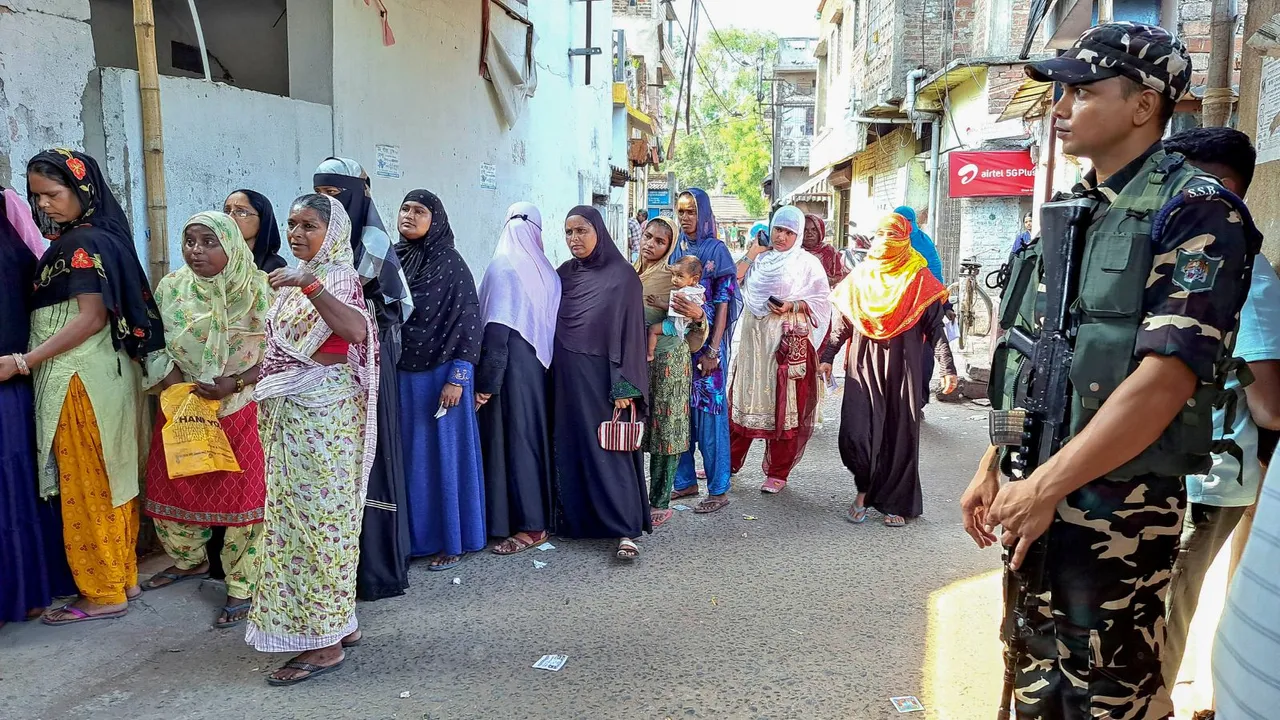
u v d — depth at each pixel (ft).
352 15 19.13
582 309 14.55
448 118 23.94
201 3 21.48
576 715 9.64
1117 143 5.95
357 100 19.52
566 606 12.56
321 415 10.09
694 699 9.98
